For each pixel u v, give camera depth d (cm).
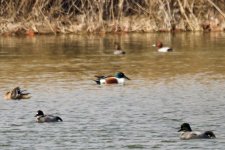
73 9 7675
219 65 5094
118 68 5034
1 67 5156
